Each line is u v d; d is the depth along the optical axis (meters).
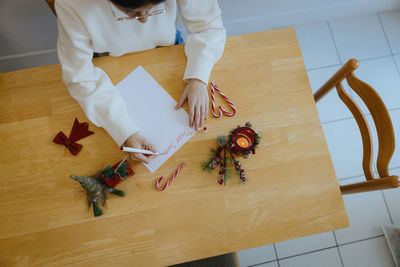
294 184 0.99
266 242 0.95
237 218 0.96
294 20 2.00
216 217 0.96
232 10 1.75
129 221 0.95
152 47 1.13
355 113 1.08
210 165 0.97
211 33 1.06
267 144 1.01
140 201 0.96
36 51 1.69
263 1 1.72
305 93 1.06
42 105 1.03
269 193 0.98
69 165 0.98
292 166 1.00
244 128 0.90
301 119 1.04
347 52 2.05
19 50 1.63
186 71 1.03
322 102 1.96
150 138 1.00
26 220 0.95
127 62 1.07
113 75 1.06
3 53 1.63
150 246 0.94
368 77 2.00
